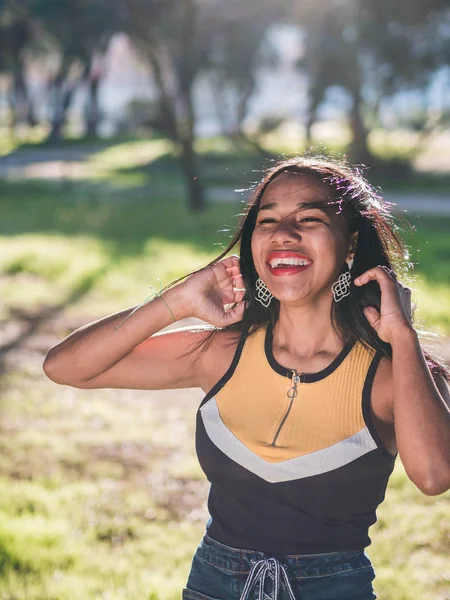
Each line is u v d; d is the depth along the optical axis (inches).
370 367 83.1
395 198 1014.4
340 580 81.6
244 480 82.8
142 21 966.4
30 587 159.6
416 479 78.7
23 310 421.7
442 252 589.3
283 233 83.7
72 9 1226.0
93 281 476.7
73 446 242.4
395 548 183.3
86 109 2092.8
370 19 1103.6
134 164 1469.0
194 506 205.2
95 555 175.8
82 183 1146.7
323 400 82.6
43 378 312.2
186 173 853.2
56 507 197.9
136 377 92.7
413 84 1163.3
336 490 81.0
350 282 86.7
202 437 85.7
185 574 169.6
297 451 81.1
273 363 85.0
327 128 2258.9
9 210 850.8
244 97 1748.3
